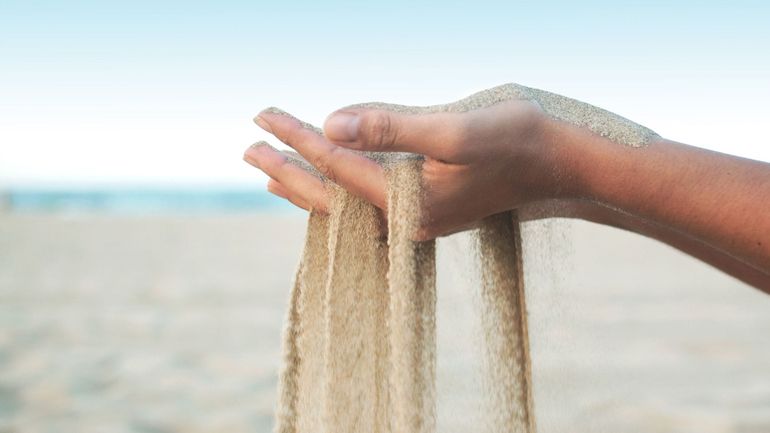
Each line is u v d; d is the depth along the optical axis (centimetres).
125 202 2280
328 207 61
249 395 227
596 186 58
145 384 239
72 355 278
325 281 62
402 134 54
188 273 518
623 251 605
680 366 251
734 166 58
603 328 305
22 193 2369
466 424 61
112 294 423
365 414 60
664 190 57
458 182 57
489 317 63
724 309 361
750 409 205
